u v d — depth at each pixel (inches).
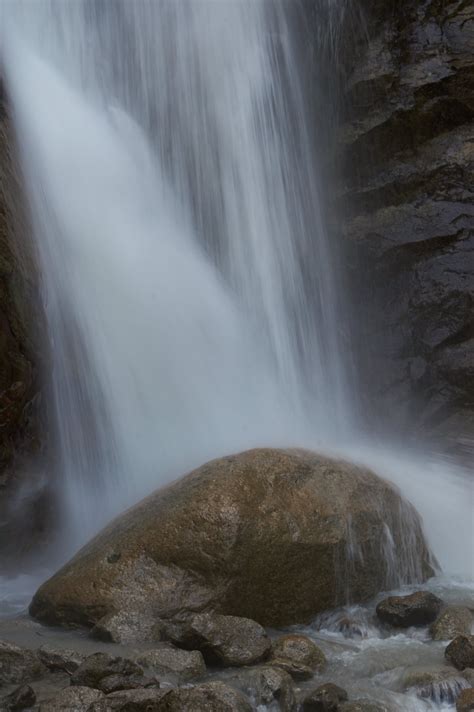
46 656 250.7
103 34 529.7
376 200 552.4
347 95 563.5
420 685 237.8
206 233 537.0
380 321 540.7
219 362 486.0
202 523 299.0
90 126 494.0
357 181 559.2
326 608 303.9
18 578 372.8
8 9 482.6
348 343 550.6
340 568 307.9
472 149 535.5
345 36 565.6
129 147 512.1
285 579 298.7
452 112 543.8
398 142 551.5
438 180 538.6
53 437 398.9
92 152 483.8
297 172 572.4
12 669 242.1
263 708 228.5
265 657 257.6
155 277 476.7
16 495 376.8
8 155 407.2
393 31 557.0
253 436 461.1
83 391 417.4
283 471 318.0
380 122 552.7
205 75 559.8
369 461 419.2
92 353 426.9
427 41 550.3
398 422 522.6
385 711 222.8
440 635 279.9
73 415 410.6
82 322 426.6
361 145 557.3
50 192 445.1
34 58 488.4
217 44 565.0
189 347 473.1
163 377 451.2
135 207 493.7
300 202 570.3
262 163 566.6
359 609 305.0
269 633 290.8
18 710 220.4
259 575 296.0
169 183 528.1
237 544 295.3
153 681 232.7
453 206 533.0
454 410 510.6
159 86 543.8
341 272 557.0
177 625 278.7
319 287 560.1
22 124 443.5
